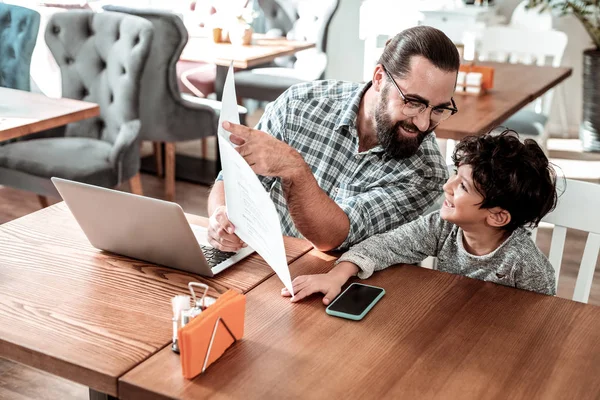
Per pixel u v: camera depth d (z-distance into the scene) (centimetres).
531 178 145
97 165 303
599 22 495
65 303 135
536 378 116
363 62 567
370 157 177
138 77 313
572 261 339
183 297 119
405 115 160
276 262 131
